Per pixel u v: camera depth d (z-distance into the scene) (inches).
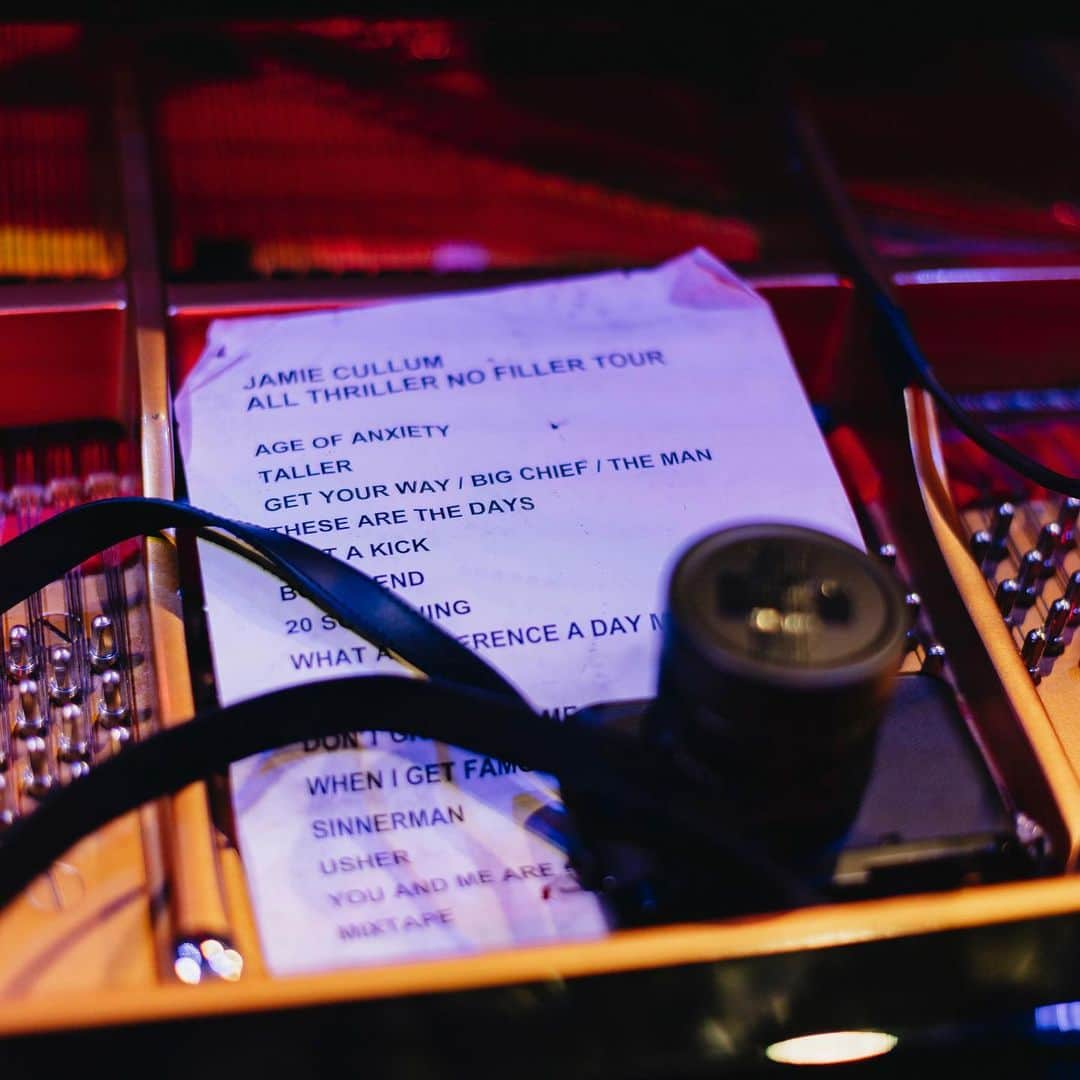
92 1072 20.0
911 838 23.2
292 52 46.1
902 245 41.3
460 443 29.2
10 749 26.8
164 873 24.0
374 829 23.6
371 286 34.2
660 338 31.9
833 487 29.0
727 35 47.8
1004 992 23.1
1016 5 48.9
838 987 21.9
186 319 33.2
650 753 23.2
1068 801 24.5
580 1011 21.0
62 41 44.2
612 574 27.0
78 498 33.0
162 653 25.6
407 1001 19.9
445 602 26.3
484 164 43.4
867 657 20.8
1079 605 30.2
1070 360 38.4
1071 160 45.9
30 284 33.5
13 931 23.2
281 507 27.7
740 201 42.6
